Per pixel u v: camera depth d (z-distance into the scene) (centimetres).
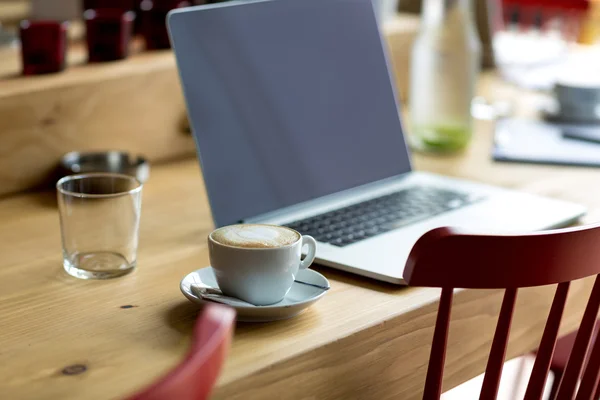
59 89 132
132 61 150
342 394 83
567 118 179
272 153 117
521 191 134
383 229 110
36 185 132
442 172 144
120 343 79
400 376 89
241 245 85
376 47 136
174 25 108
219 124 111
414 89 159
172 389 49
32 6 215
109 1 173
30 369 74
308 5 127
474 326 96
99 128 139
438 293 93
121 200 96
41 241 108
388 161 134
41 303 88
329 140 125
